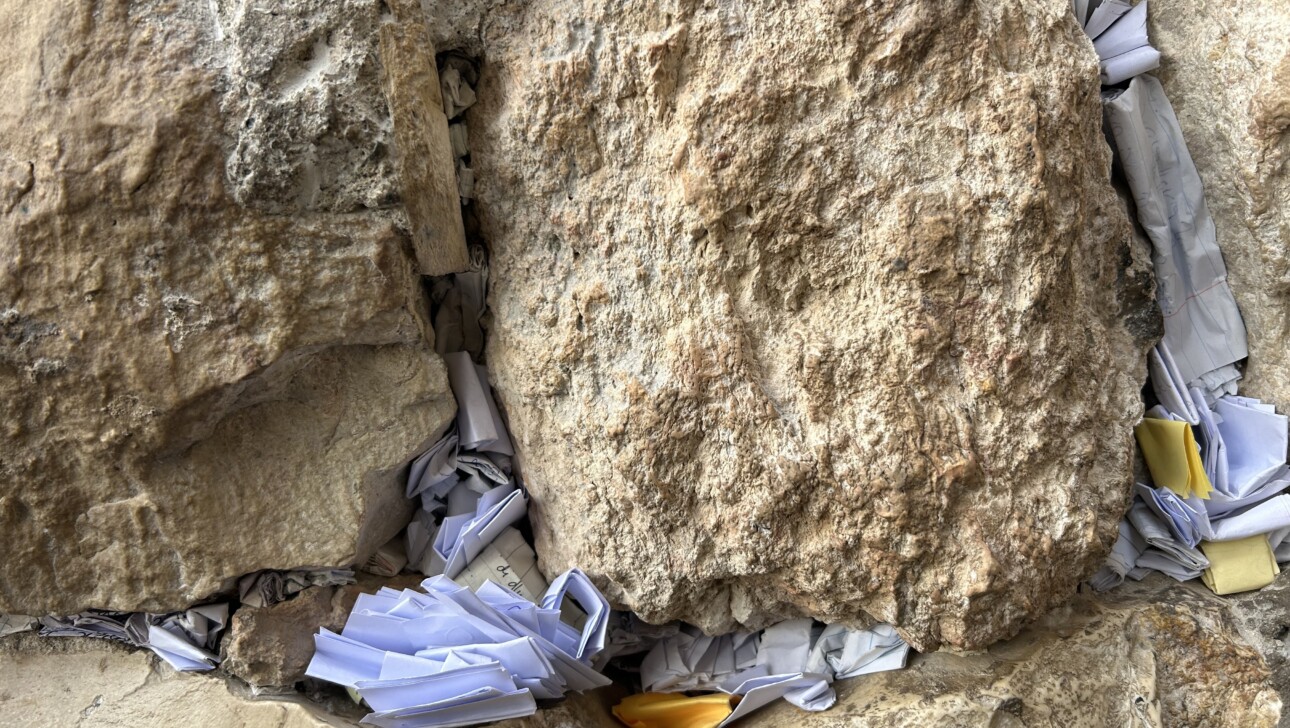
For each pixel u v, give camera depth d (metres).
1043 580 0.37
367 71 0.35
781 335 0.37
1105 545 0.39
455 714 0.37
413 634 0.38
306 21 0.34
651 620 0.41
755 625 0.43
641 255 0.37
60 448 0.35
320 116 0.34
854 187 0.35
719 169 0.35
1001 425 0.36
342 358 0.39
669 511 0.38
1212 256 0.45
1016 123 0.35
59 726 0.37
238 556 0.38
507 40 0.38
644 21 0.36
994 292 0.36
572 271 0.39
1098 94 0.40
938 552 0.36
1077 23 0.39
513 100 0.38
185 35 0.33
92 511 0.36
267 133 0.34
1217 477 0.44
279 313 0.35
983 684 0.37
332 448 0.39
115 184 0.33
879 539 0.36
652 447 0.37
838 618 0.39
